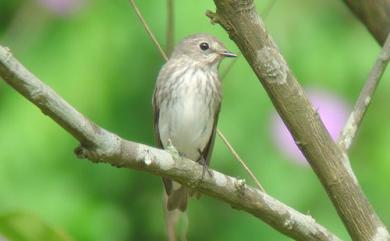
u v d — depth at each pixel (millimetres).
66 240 5086
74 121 4570
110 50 11609
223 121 11438
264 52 5000
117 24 11641
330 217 11266
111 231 11664
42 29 11703
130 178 12359
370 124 11945
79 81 11516
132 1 5977
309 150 5156
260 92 11445
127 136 11867
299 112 5094
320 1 11984
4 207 11172
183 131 8781
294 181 11242
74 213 11398
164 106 8867
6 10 12445
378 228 5184
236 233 12141
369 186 11711
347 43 11797
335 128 10445
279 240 11836
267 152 11352
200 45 9086
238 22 4945
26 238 5090
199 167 5258
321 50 11688
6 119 11516
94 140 4656
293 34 11727
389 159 11773
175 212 7035
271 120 11203
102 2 11711
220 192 5309
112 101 11719
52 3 11570
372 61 11719
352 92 11617
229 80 11469
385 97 11945
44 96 4438
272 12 11773
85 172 11805
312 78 11570
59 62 11555
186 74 8852
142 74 11695
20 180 11391
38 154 11469
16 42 11664
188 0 11336
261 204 5344
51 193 11438
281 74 5039
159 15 11469
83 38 11602
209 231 12555
